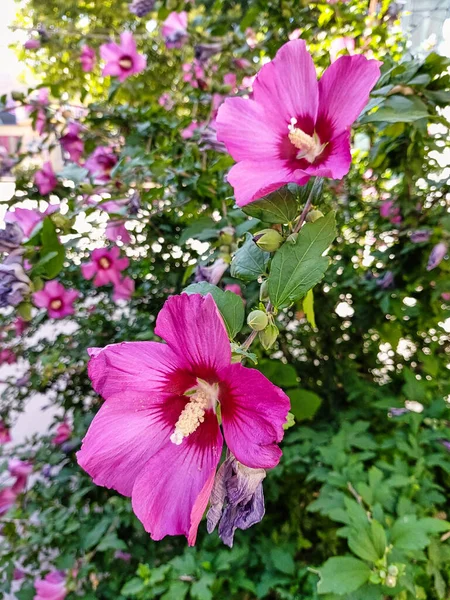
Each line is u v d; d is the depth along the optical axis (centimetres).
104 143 68
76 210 46
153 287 72
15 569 62
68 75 90
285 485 61
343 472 51
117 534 62
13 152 75
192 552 54
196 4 66
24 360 79
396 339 64
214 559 53
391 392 65
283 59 22
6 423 75
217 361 18
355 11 59
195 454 19
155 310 71
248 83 67
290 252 21
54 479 68
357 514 43
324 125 22
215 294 22
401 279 57
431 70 36
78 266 70
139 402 20
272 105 22
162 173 51
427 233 51
